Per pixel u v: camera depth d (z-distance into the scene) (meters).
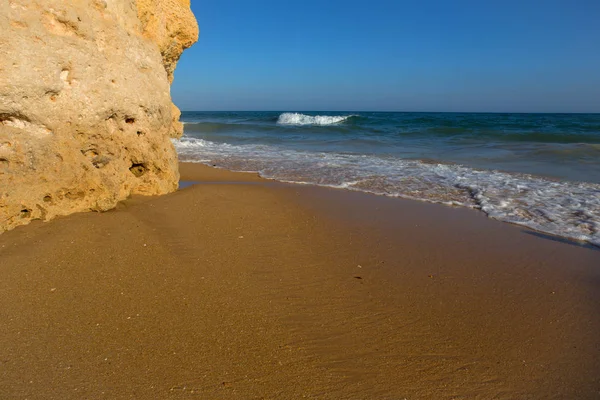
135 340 2.86
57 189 4.88
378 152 15.01
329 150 15.66
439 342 3.08
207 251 4.50
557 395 2.55
